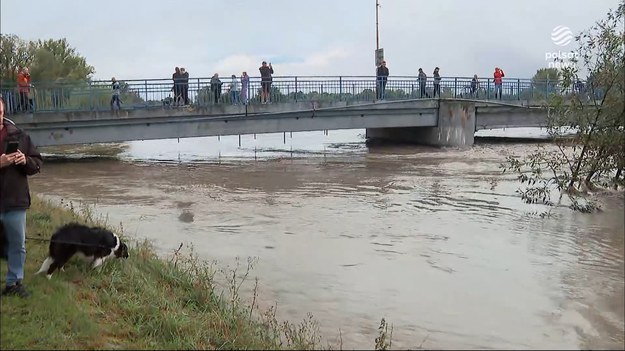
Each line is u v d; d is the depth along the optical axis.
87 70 47.97
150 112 23.59
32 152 5.43
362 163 21.44
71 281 6.13
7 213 5.30
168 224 10.84
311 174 18.34
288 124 26.25
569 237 9.35
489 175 17.22
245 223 10.87
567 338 5.49
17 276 5.42
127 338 5.13
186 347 5.08
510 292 6.80
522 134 39.66
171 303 6.06
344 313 6.25
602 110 12.54
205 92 24.66
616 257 8.18
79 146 31.81
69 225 6.42
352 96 27.50
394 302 6.54
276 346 5.34
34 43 41.44
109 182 16.91
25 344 4.62
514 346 5.33
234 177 17.83
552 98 13.68
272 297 6.77
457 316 6.09
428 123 29.34
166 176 18.25
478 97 30.78
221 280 7.36
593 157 12.95
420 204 12.56
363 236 9.66
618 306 6.30
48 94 22.45
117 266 6.74
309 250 8.83
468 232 9.82
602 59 12.63
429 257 8.34
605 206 11.70
